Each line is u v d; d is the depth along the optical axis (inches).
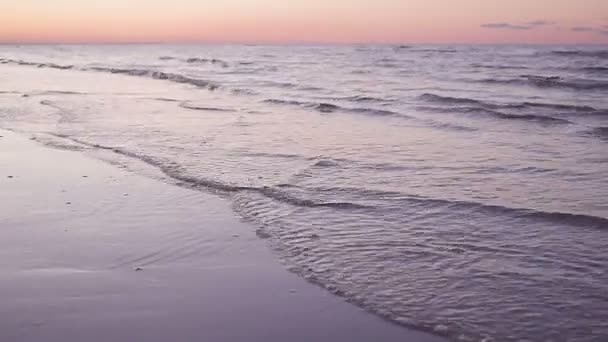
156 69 1386.6
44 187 276.4
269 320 145.2
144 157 346.0
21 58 2181.3
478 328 139.3
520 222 220.1
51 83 925.2
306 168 315.9
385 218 227.0
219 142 400.5
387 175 301.1
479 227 215.3
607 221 213.9
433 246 195.8
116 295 159.3
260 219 227.1
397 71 1272.1
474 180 290.2
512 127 484.1
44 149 373.7
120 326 141.3
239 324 143.1
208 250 194.5
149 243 200.7
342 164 328.2
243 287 165.2
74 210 239.1
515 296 156.4
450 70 1275.8
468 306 151.0
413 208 239.8
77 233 210.7
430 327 140.4
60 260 184.7
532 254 187.5
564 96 749.9
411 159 343.6
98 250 193.8
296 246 197.5
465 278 169.0
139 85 916.6
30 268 178.1
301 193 263.0
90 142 397.4
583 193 262.5
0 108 581.6
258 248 196.2
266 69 1403.8
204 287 165.2
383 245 197.3
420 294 158.9
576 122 504.7
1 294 159.2
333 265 180.5
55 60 1974.7
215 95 769.6
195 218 229.3
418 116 553.3
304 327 141.4
